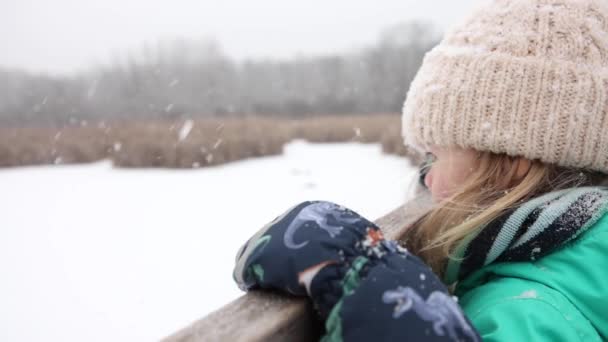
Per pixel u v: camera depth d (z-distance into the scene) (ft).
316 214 1.72
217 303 10.96
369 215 17.94
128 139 43.11
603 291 1.77
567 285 1.80
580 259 1.83
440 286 1.50
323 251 1.53
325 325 1.53
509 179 2.19
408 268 1.50
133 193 26.76
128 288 12.09
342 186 24.76
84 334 9.83
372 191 22.56
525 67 2.06
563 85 2.02
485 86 2.12
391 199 20.45
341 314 1.40
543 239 1.86
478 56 2.16
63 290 12.26
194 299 11.23
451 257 2.06
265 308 1.55
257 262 1.62
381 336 1.35
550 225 1.86
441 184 2.36
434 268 2.18
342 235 1.59
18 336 9.91
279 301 1.59
